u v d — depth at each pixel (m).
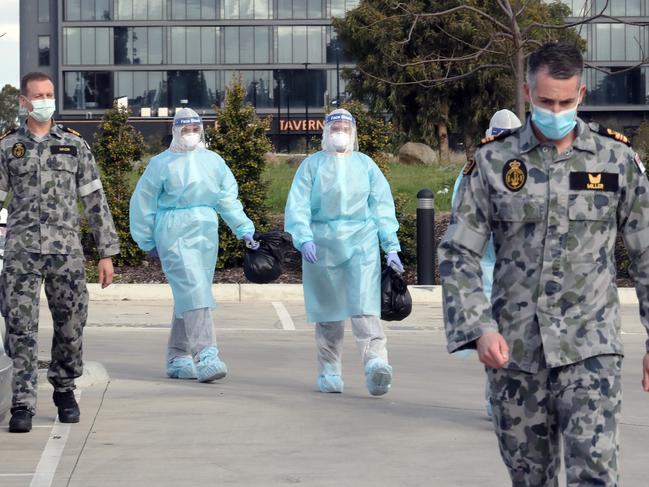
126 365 12.73
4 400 7.92
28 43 87.62
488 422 9.47
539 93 5.00
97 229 8.72
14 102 95.50
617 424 5.04
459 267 5.18
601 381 5.02
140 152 21.89
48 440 8.62
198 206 11.73
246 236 11.92
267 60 86.88
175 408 9.92
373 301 10.73
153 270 21.44
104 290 19.31
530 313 5.10
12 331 8.60
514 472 5.24
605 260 5.14
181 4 86.62
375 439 8.80
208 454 8.27
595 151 5.12
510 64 23.81
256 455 8.26
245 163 21.56
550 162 5.09
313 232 10.88
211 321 11.58
